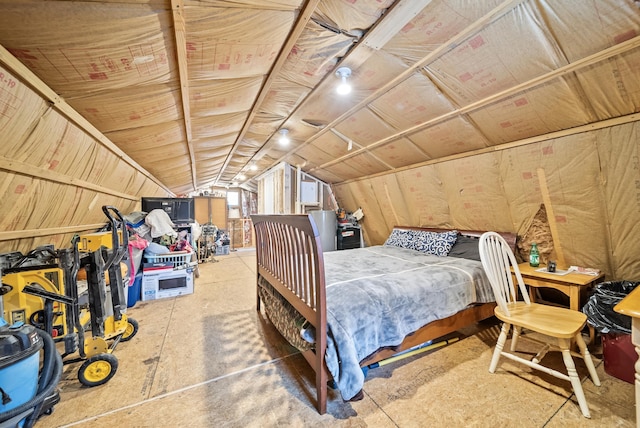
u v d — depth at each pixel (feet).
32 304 5.58
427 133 8.79
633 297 3.81
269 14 4.36
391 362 6.13
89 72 4.49
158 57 4.73
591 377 5.24
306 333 5.06
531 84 5.65
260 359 6.30
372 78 6.78
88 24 3.56
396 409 4.70
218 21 4.21
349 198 17.40
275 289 7.63
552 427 4.27
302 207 18.03
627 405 4.68
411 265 7.93
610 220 6.66
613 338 5.47
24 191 5.24
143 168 11.50
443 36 5.08
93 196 8.27
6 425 3.18
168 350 6.66
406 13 4.59
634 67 4.64
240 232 26.37
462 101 6.82
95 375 5.27
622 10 3.92
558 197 7.38
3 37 3.40
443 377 5.60
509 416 4.50
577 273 7.09
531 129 6.91
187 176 17.97
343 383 4.44
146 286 10.54
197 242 17.53
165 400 4.89
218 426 4.30
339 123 10.01
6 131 4.19
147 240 11.65
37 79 4.19
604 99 5.40
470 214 10.25
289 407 4.75
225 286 12.59
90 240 6.87
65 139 5.64
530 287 7.89
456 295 6.53
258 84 7.12
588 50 4.65
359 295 5.31
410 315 5.69
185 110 7.20
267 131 11.54
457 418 4.47
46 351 3.97
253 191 32.24
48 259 6.17
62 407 4.67
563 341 4.74
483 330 7.94
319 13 4.62
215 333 7.64
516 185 8.18
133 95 5.68
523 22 4.50
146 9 3.62
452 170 9.84
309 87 7.48
